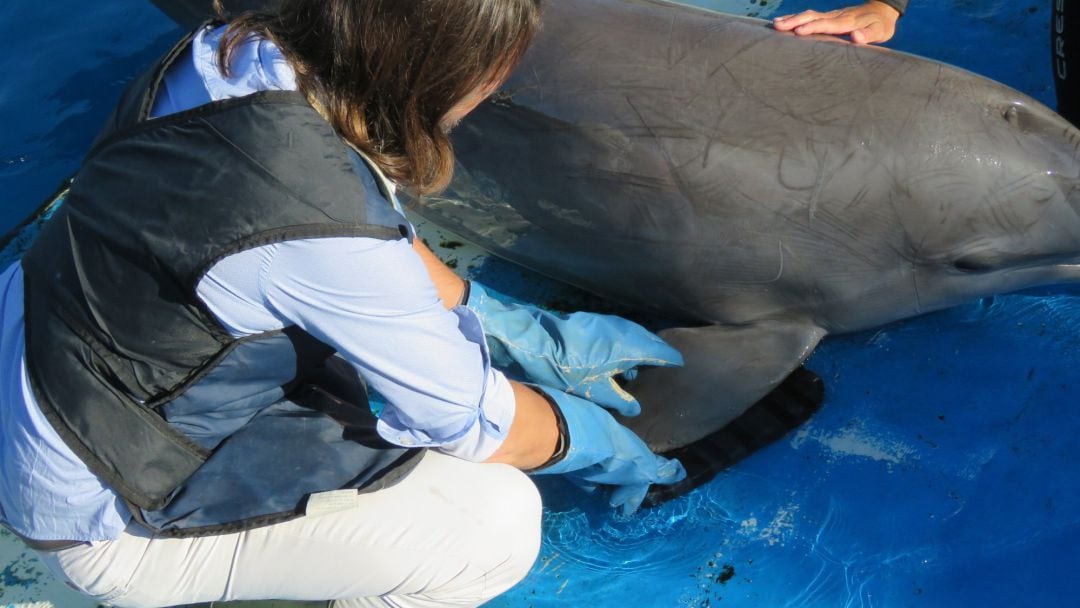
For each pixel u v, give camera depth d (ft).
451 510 6.91
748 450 9.04
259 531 6.72
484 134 9.81
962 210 8.76
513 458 7.21
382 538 6.76
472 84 5.25
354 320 5.52
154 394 5.89
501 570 7.22
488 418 6.52
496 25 5.04
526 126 9.54
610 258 9.89
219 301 5.42
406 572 6.83
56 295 5.78
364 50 5.05
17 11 14.97
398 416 6.29
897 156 8.73
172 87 5.58
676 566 8.57
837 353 9.84
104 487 6.09
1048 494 8.46
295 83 5.28
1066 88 9.67
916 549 8.35
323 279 5.33
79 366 5.79
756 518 8.75
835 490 8.81
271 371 6.10
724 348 9.48
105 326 5.66
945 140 8.73
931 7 12.51
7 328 6.18
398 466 6.70
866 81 9.04
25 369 5.95
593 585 8.55
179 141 5.28
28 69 14.10
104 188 5.48
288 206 5.15
